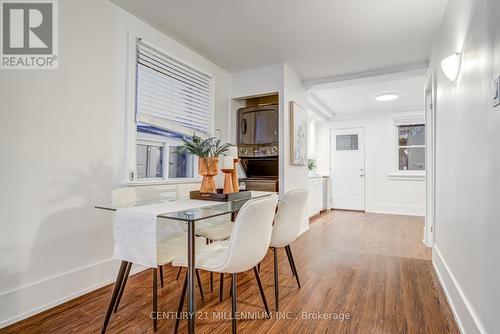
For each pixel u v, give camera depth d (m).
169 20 2.53
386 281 2.33
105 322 1.57
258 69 3.70
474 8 1.48
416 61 3.39
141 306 1.89
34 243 1.78
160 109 2.76
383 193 5.94
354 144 6.27
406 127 5.84
